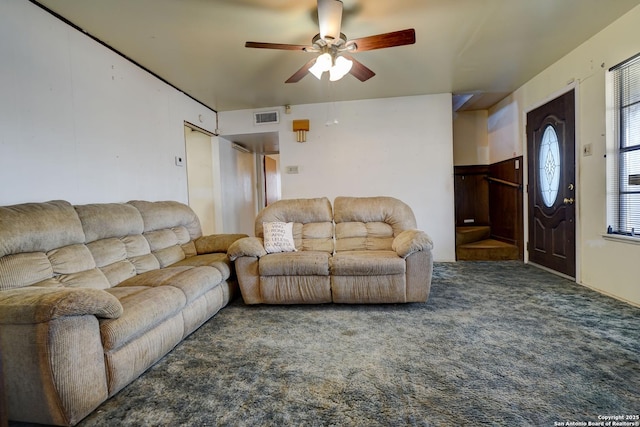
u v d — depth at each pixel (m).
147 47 2.75
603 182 2.72
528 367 1.63
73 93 2.34
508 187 4.52
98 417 1.34
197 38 2.63
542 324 2.15
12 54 1.92
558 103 3.30
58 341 1.23
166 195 3.51
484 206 5.23
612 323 2.12
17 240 1.61
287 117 4.62
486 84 3.98
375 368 1.67
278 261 2.60
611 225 2.69
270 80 3.61
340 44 2.34
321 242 3.17
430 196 4.39
